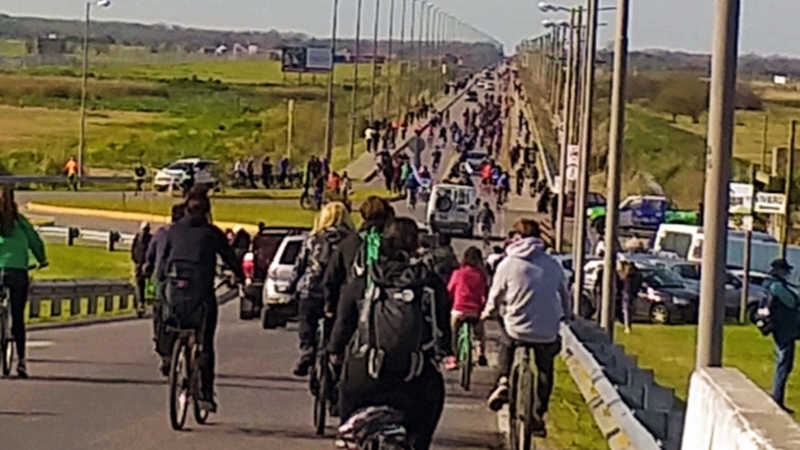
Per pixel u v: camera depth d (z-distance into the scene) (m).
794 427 8.04
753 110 115.44
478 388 23.08
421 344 11.76
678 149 109.94
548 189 85.56
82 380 22.30
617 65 31.58
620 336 44.84
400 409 11.78
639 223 83.44
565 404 21.39
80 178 94.38
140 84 197.75
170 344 18.00
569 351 26.36
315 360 17.19
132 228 72.38
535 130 134.00
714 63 16.09
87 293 39.75
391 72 196.62
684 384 31.66
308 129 151.62
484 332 26.67
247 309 38.59
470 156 116.19
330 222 16.88
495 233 77.38
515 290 16.14
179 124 152.75
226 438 17.05
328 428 18.02
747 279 52.22
